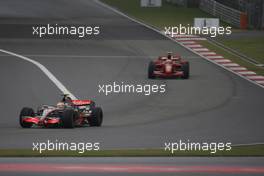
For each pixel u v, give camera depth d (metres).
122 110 123.62
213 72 168.75
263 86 152.12
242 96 139.00
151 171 75.62
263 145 94.75
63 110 105.81
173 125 110.38
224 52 199.00
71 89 143.00
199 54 195.75
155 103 130.50
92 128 106.12
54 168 77.19
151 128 107.56
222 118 117.06
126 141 96.12
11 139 95.94
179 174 74.12
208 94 140.62
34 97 134.62
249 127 109.44
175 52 197.88
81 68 168.75
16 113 120.56
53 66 170.38
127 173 74.62
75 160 82.44
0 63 173.25
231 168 77.50
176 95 138.75
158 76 159.75
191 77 160.75
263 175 73.81
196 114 120.50
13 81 150.25
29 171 75.31
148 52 197.00
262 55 196.00
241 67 176.62
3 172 74.69
